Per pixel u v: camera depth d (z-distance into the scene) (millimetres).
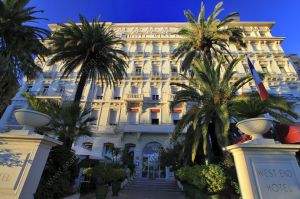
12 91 12883
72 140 9195
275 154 3400
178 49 17609
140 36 31984
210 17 15820
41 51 14555
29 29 13672
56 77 26406
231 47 30312
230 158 7793
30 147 3828
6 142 3850
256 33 32062
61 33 13383
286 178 3211
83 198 10234
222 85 10820
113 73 14758
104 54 13773
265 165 3305
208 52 15555
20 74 13930
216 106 9930
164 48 30219
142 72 27250
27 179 3529
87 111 10711
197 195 8570
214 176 7273
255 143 3559
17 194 3365
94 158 14391
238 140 8062
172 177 20297
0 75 8172
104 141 21953
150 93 25484
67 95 24969
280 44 30578
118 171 11930
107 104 24406
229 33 14477
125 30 33031
